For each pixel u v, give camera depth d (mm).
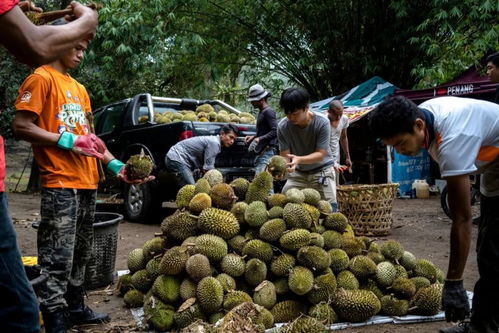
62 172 3020
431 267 3928
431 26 11781
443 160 2336
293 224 3641
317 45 13094
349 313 3393
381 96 11500
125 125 7918
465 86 9148
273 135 6684
